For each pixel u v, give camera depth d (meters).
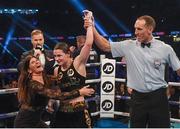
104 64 5.23
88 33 2.90
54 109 3.04
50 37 20.52
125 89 5.41
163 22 18.52
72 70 2.89
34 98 2.84
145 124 2.96
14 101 4.90
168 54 2.90
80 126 2.91
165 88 2.94
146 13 19.20
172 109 5.61
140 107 2.92
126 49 2.99
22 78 2.88
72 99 2.90
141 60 2.90
